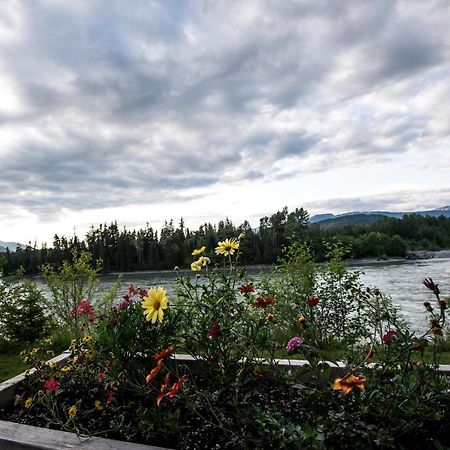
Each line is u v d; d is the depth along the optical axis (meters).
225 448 2.08
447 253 70.50
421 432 2.05
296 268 5.98
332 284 5.64
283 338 3.26
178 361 3.11
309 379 2.70
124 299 2.89
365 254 46.22
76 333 6.20
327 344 4.47
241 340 2.40
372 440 1.82
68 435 2.14
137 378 2.59
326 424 1.83
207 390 2.31
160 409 2.22
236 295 2.58
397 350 2.12
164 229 70.00
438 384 2.03
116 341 2.54
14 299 7.10
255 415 1.95
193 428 2.29
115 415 2.51
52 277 7.70
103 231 67.88
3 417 2.70
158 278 38.72
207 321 2.42
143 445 2.00
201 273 2.74
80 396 2.82
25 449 2.06
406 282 20.86
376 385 1.93
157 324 2.60
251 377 2.38
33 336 7.07
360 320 5.12
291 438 1.69
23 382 3.02
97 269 8.17
